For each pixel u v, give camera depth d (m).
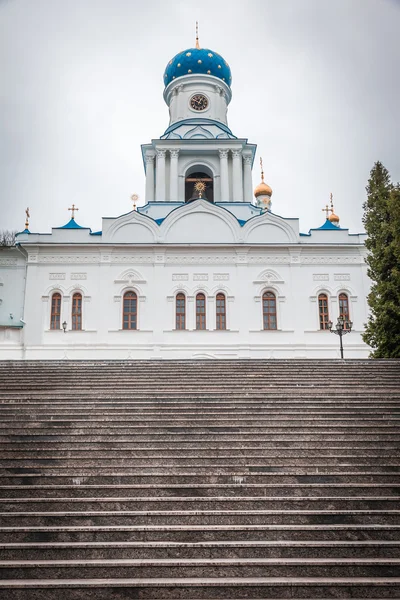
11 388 16.72
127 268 33.66
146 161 41.19
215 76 43.25
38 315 32.78
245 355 32.31
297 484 10.45
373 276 27.20
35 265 33.53
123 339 32.47
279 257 34.16
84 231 34.38
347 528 9.18
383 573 8.32
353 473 10.95
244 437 12.91
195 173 42.47
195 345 32.44
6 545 8.74
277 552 8.75
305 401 15.23
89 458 11.70
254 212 37.72
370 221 27.64
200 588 8.02
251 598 7.93
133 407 14.77
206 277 33.62
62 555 8.72
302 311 33.34
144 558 8.72
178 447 12.43
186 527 9.21
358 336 33.00
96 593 7.95
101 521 9.56
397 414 14.07
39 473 11.30
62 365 19.70
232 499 10.01
